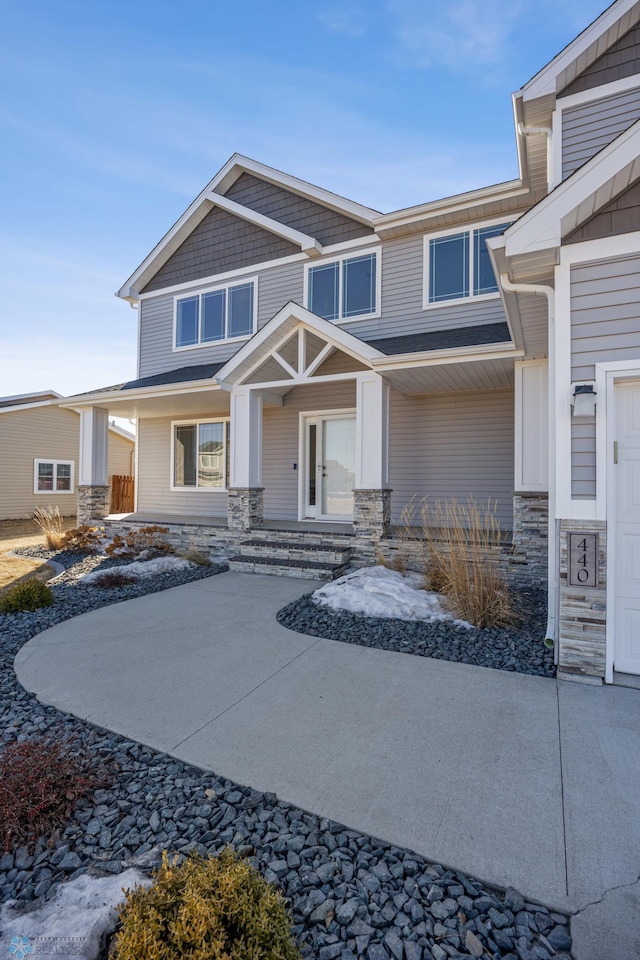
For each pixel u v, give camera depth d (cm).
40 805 240
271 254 1107
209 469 1227
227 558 898
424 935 185
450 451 937
